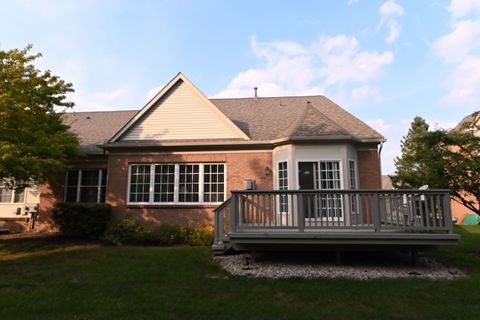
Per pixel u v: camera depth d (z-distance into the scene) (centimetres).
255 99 1730
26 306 504
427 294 557
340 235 755
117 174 1298
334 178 1135
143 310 486
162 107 1351
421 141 953
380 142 1228
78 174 1445
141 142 1304
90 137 1546
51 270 744
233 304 512
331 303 520
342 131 1155
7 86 907
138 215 1256
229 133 1303
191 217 1241
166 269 740
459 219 2541
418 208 786
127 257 866
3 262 842
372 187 1216
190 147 1288
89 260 841
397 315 468
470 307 497
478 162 844
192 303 517
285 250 811
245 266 769
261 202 1133
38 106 1000
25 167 923
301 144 1165
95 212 1207
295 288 594
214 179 1279
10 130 900
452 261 805
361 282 628
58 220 1226
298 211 792
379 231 759
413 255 780
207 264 789
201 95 1341
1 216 1445
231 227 806
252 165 1260
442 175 897
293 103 1634
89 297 547
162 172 1300
